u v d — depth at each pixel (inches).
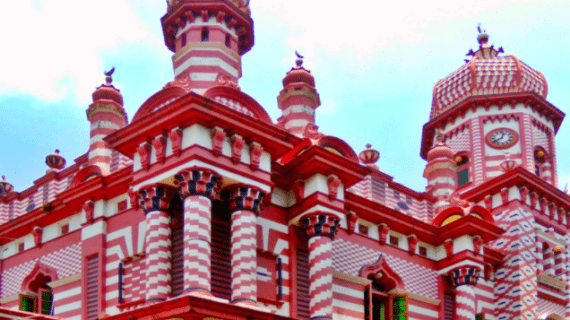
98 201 1168.8
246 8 1283.2
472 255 1379.2
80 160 1333.7
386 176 1453.0
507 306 1528.1
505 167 1599.4
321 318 1075.9
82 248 1161.4
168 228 1021.8
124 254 1107.9
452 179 1592.0
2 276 1301.7
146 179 1029.2
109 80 1385.3
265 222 1115.3
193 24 1211.2
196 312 901.8
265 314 976.9
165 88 1056.2
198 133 1000.9
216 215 1063.6
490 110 1748.3
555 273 1628.9
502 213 1588.3
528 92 1731.1
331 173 1146.7
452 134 1793.8
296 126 1336.1
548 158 1743.4
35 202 1379.2
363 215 1290.6
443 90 1841.8
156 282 982.4
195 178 982.4
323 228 1119.6
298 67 1385.3
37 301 1246.3
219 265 1045.2
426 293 1365.7
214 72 1175.0
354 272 1239.5
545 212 1637.6
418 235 1382.9
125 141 1056.8
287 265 1126.4
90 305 1119.6
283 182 1162.0
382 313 1310.3
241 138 1040.8
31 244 1273.4
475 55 1852.9
